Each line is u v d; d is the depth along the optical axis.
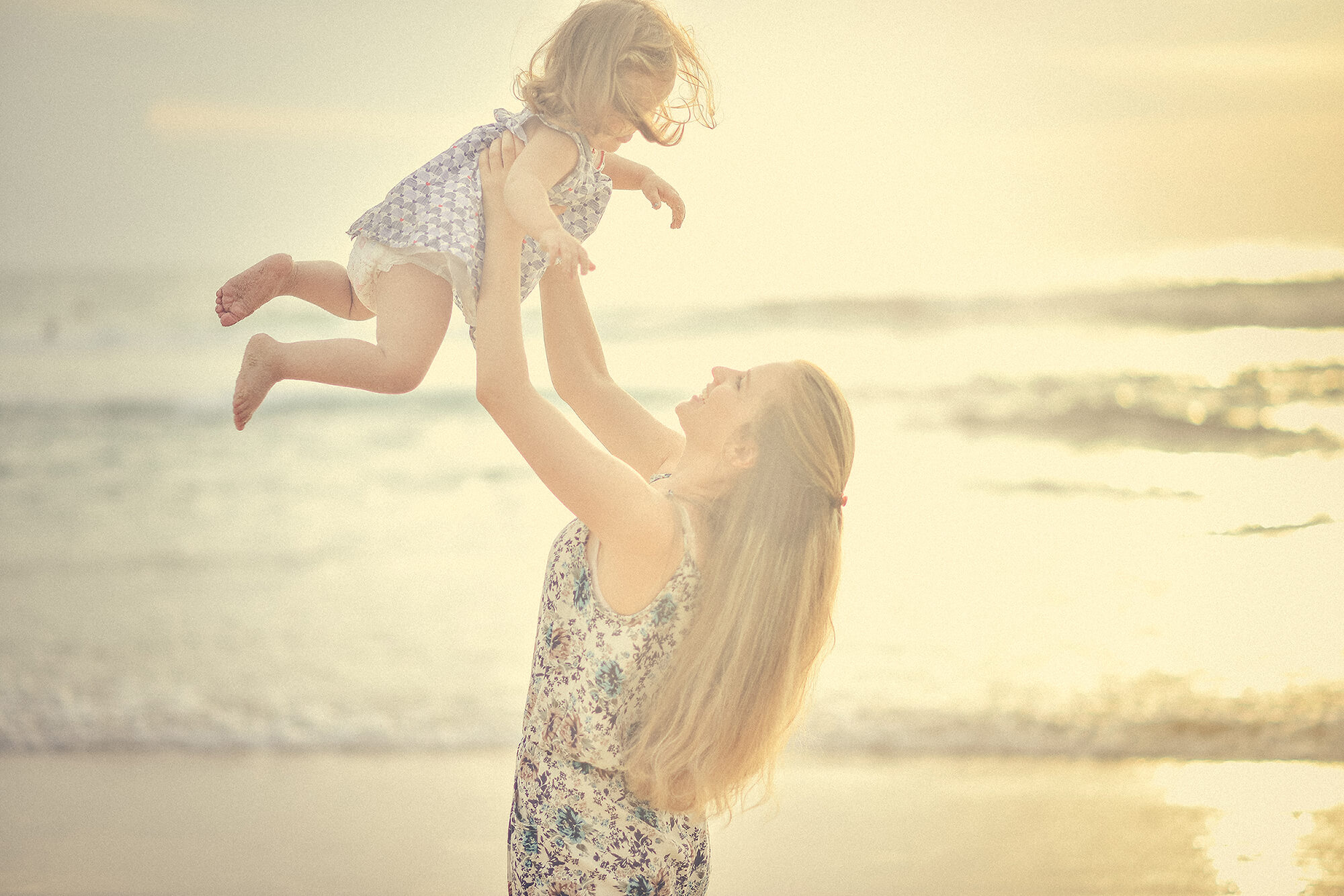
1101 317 21.41
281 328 24.00
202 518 11.71
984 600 7.96
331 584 9.04
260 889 4.11
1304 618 7.34
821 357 20.14
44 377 20.50
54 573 9.56
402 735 5.82
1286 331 19.72
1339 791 4.88
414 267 1.96
